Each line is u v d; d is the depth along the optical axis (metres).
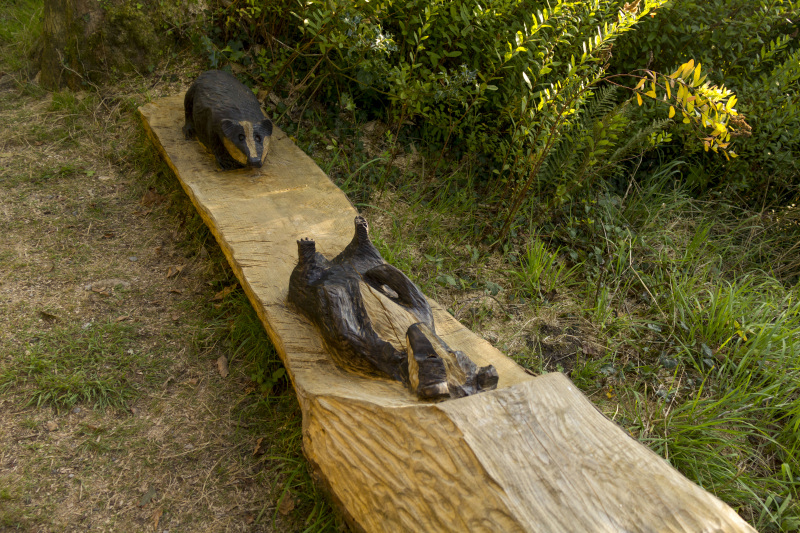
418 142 5.74
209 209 4.09
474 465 1.89
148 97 5.70
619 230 4.85
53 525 2.66
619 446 2.07
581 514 1.80
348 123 5.71
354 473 2.22
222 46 5.96
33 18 7.16
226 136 4.39
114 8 5.79
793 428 3.41
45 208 4.71
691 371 3.91
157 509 2.80
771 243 5.03
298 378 2.78
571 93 4.13
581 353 4.04
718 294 4.14
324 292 2.91
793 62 4.84
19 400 3.19
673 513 1.84
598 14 4.72
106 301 3.96
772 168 5.18
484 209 5.20
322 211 4.23
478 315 4.25
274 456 3.06
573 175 4.90
